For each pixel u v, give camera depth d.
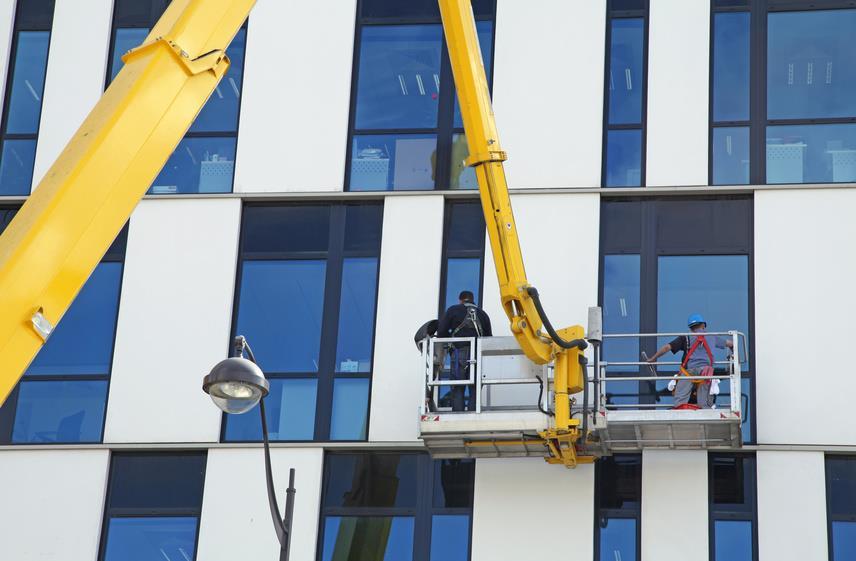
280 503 33.09
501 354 31.67
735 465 32.31
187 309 34.72
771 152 34.56
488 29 36.31
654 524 31.88
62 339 34.91
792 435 32.19
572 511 32.12
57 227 19.19
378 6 37.00
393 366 33.75
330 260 35.00
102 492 33.44
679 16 35.69
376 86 36.34
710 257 33.94
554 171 34.72
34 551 33.12
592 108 35.12
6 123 37.19
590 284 33.78
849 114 34.66
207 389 25.70
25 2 38.22
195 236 35.28
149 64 20.75
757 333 33.03
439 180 35.34
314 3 36.97
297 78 36.38
